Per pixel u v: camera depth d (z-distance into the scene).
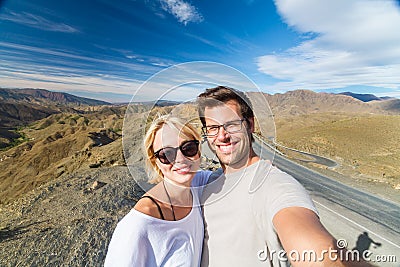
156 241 0.55
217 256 0.63
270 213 0.55
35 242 2.83
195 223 0.65
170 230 0.58
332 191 4.96
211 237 0.66
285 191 0.56
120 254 0.52
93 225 3.11
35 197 4.44
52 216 3.67
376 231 3.03
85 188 4.66
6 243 2.93
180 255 0.58
